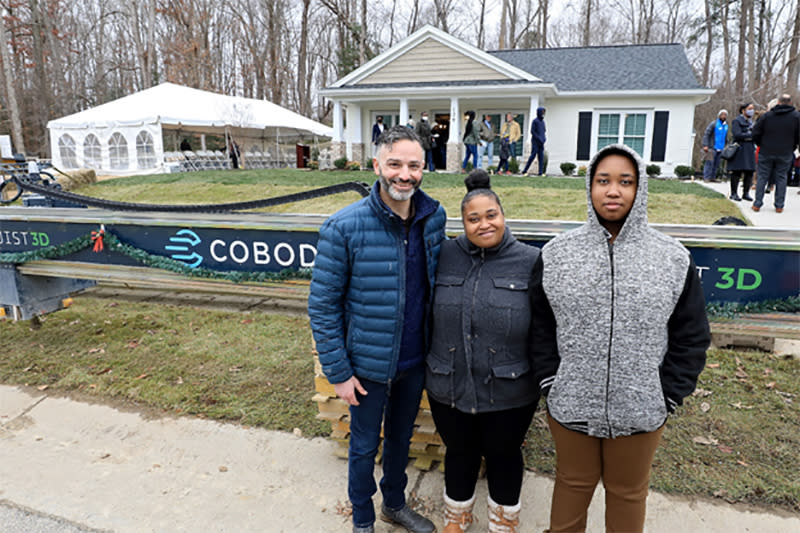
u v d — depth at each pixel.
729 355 4.01
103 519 2.53
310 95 38.25
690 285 1.75
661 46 16.98
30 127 34.16
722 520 2.39
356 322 2.16
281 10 35.72
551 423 1.98
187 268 3.56
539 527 2.43
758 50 31.78
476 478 2.33
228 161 19.50
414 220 2.12
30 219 4.03
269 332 4.87
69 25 38.94
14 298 4.42
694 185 10.20
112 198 11.13
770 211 7.39
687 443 2.96
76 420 3.43
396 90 15.03
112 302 5.75
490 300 2.03
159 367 4.15
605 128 15.43
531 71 16.84
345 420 2.90
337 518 2.53
